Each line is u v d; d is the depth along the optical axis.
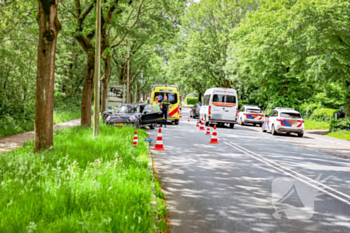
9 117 16.70
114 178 6.29
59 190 5.18
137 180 6.59
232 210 5.49
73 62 35.34
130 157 9.27
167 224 4.77
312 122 29.84
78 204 4.70
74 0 15.98
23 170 6.46
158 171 8.55
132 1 18.55
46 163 7.55
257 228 4.69
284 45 23.02
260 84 35.31
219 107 24.78
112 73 40.53
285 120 20.75
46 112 9.23
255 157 11.41
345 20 19.08
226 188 6.95
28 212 4.33
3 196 4.84
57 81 24.11
